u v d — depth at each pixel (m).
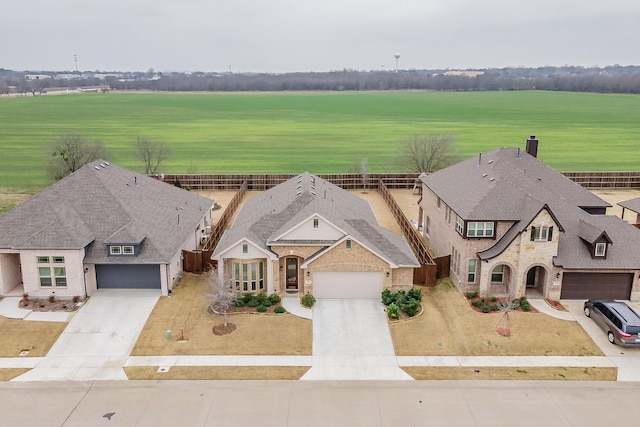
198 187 66.31
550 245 32.84
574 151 102.12
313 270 33.91
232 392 24.70
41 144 107.56
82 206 36.38
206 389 24.92
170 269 34.62
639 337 27.88
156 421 22.61
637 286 33.53
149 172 71.56
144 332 29.84
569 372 26.48
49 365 26.72
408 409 23.58
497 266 34.69
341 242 33.38
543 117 165.62
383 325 31.12
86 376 25.86
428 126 144.88
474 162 45.16
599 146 108.25
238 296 33.78
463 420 22.83
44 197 36.38
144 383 25.33
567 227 35.38
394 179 66.75
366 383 25.56
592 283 33.72
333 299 34.41
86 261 33.09
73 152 65.44
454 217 37.09
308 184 43.38
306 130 138.38
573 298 34.00
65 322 30.66
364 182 66.19
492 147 105.38
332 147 109.69
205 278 36.88
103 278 34.75
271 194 46.12
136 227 35.09
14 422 22.48
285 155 100.00
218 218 53.09
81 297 33.03
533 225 32.53
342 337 29.75
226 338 29.44
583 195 41.47
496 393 24.78
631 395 24.67
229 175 65.62
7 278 33.72
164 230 37.12
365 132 133.75
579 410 23.55
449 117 168.50
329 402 24.03
